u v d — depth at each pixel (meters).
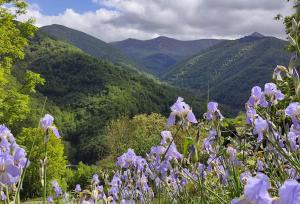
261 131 2.95
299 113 3.17
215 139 4.28
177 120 3.50
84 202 3.88
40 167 3.08
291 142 3.41
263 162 4.35
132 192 5.88
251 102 3.88
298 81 2.81
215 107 4.18
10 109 21.62
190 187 4.28
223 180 4.38
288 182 1.29
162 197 4.82
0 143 3.08
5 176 2.53
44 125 3.26
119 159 5.91
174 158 4.24
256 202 1.35
